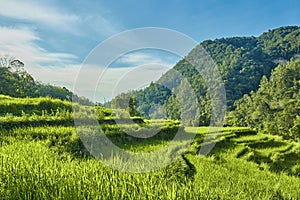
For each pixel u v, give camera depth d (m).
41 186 7.29
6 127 18.61
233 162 23.05
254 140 34.72
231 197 10.27
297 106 84.06
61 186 7.34
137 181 9.34
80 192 7.08
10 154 11.72
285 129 70.31
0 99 25.70
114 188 7.88
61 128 19.33
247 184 16.00
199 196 9.02
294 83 101.12
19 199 6.62
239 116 91.88
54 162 10.66
